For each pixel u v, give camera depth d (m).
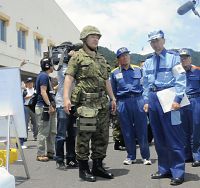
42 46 31.38
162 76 5.48
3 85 5.42
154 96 5.50
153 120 5.58
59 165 6.52
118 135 8.83
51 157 7.58
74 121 6.57
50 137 7.54
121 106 6.87
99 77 5.58
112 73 6.96
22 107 5.46
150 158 7.51
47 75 7.32
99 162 5.78
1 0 22.47
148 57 5.71
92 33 5.53
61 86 6.43
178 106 5.30
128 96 6.85
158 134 5.61
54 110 7.30
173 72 5.42
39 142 7.34
